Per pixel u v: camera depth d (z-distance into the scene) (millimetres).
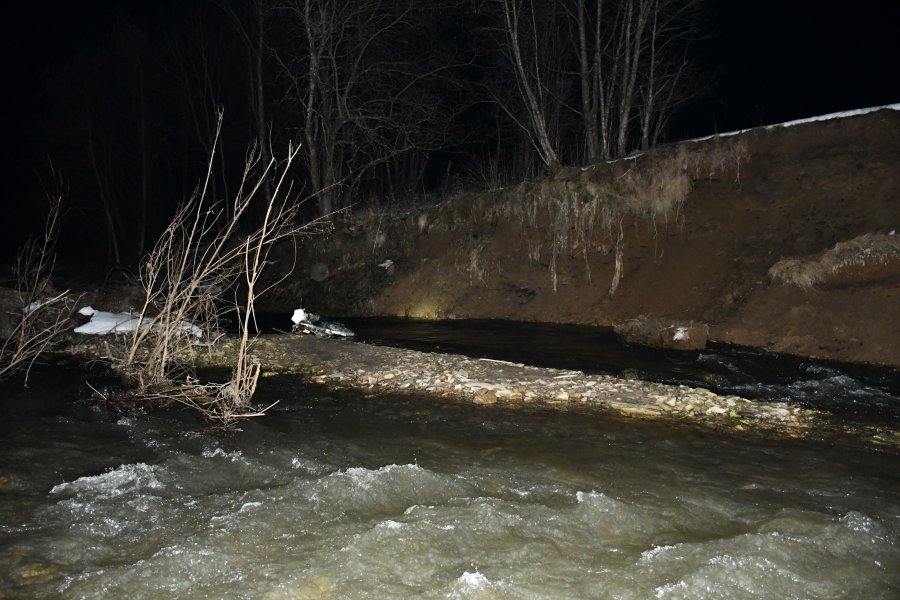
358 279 18016
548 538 4895
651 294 13672
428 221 17906
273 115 28281
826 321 11047
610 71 21844
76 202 31266
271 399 8820
